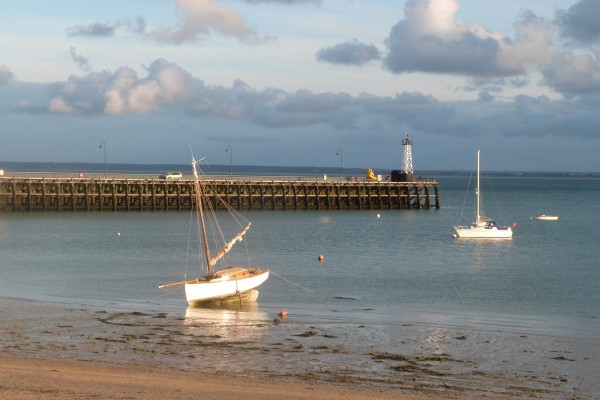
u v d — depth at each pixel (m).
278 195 170.88
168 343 43.12
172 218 142.00
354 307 57.88
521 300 62.50
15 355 39.12
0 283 67.12
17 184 152.62
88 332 46.03
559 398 33.78
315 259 89.31
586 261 91.31
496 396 33.62
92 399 30.31
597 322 53.31
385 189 184.38
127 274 74.06
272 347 42.66
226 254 93.00
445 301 61.50
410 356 41.25
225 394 31.94
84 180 153.25
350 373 37.09
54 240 104.06
